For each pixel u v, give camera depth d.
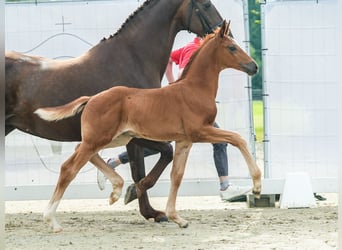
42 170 14.20
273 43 13.95
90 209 13.95
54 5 14.12
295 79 13.95
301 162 14.01
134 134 11.02
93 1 14.09
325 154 13.98
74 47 14.13
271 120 14.01
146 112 10.85
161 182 13.77
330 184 13.84
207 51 11.09
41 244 10.07
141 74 11.78
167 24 11.98
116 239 10.40
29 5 14.12
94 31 14.09
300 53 13.92
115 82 11.63
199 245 9.84
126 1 14.05
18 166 14.18
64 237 10.61
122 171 14.13
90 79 11.58
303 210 13.17
